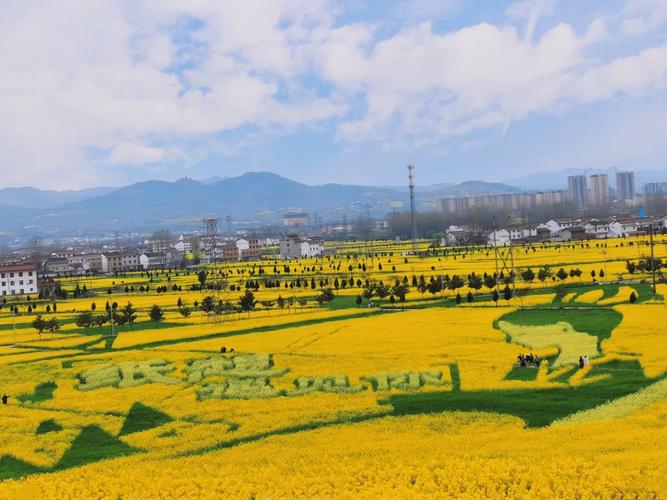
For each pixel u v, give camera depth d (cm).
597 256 18188
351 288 15625
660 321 8206
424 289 13312
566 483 3522
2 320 13538
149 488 3934
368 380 6519
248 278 19938
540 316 9562
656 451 3884
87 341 10250
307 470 4069
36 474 4531
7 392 6981
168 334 10394
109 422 5684
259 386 6469
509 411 5266
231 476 4062
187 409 5859
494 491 3519
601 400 5350
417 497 3472
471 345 7731
